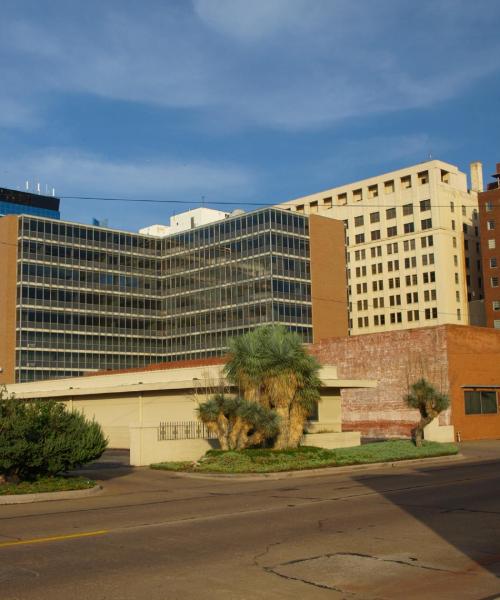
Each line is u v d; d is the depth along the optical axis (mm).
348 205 128375
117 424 40281
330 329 97688
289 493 18031
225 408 26719
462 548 10367
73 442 19875
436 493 17250
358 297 124750
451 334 44531
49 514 14711
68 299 96625
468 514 13625
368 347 48438
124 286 102688
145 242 106062
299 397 27984
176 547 10609
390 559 9672
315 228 98688
